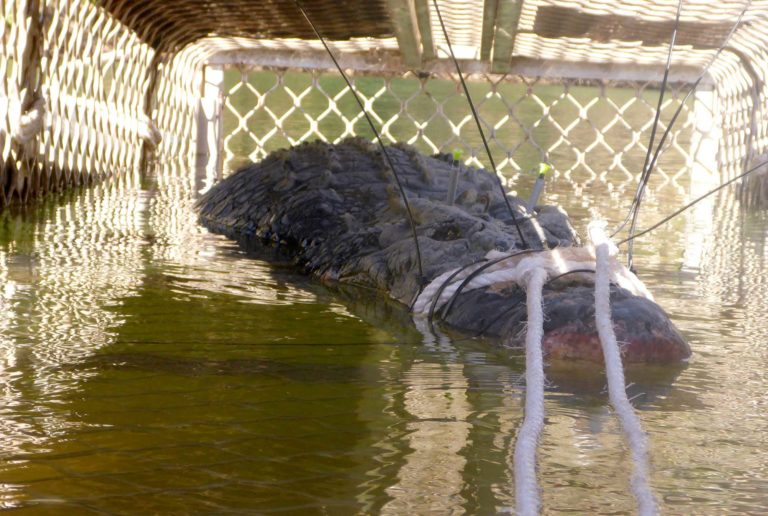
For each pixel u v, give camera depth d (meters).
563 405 2.74
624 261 5.34
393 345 3.43
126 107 9.13
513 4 7.20
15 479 2.09
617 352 2.99
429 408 2.67
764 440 2.47
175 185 8.41
